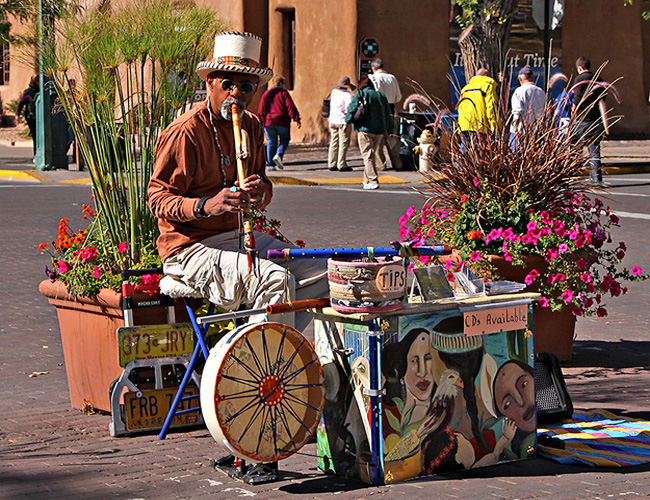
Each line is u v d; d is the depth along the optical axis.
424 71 27.30
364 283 4.57
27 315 9.01
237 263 5.16
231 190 4.89
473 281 5.08
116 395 5.53
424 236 6.79
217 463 4.95
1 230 13.55
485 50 19.72
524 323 5.03
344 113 21.38
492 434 4.97
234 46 5.08
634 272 6.69
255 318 5.14
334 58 27.02
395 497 4.48
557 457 5.05
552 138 6.89
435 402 4.77
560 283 6.51
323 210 15.46
